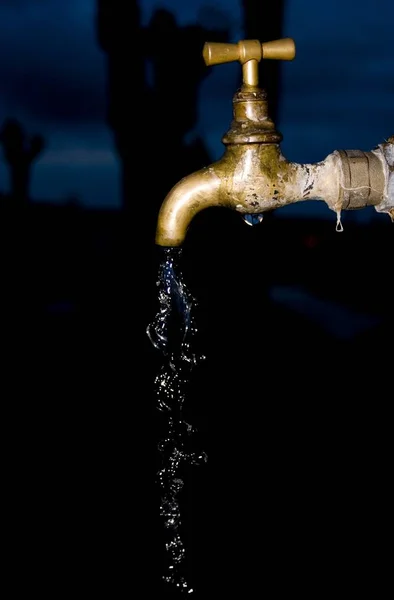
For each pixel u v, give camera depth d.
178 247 1.00
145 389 3.16
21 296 4.24
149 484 2.44
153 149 3.76
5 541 2.17
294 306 4.20
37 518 2.28
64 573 1.99
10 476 2.52
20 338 3.71
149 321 3.91
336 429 2.74
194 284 4.29
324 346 3.54
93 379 3.26
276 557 2.02
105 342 3.67
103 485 2.45
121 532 2.20
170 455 2.30
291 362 3.37
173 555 2.05
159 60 3.59
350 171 0.87
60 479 2.46
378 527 2.17
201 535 2.14
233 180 0.87
